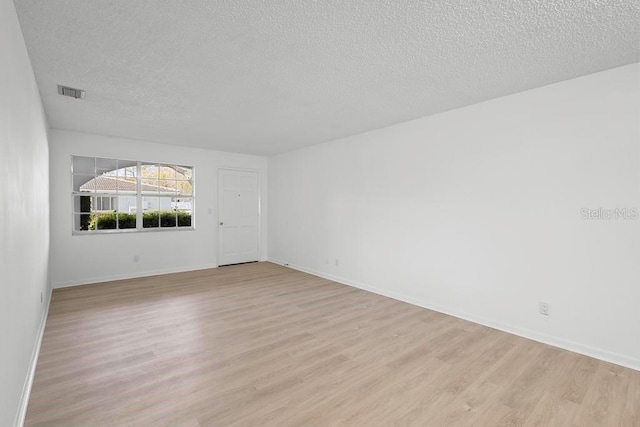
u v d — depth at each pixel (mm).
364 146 4629
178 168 5824
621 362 2475
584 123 2648
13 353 1639
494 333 3074
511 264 3084
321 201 5441
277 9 1784
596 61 2395
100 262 4918
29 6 1748
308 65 2482
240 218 6531
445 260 3629
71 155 4648
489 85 2857
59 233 4562
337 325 3254
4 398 1440
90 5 1755
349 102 3314
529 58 2355
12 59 1639
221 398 2016
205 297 4176
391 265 4250
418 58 2361
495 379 2268
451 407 1953
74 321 3270
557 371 2377
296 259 6066
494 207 3201
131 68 2531
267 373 2324
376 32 2016
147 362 2455
